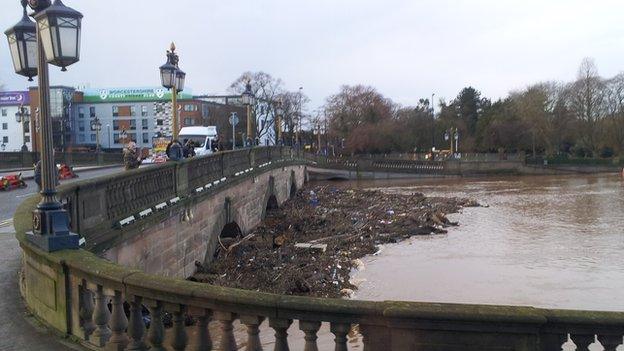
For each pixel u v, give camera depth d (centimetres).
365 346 498
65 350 620
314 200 5312
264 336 935
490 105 11862
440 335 482
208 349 533
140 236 1407
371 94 11469
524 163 9488
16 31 885
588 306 1870
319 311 493
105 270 594
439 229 3534
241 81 9550
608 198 5194
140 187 1435
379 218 4066
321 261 2523
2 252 1223
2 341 654
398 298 1975
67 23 721
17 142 10562
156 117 11131
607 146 9788
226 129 9250
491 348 479
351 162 8838
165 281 546
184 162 1852
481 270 2398
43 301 720
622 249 2800
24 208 1002
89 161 5478
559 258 2628
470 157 10162
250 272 2231
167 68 1902
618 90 9944
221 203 2402
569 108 10306
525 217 4075
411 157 10588
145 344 570
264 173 3653
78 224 1023
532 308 491
